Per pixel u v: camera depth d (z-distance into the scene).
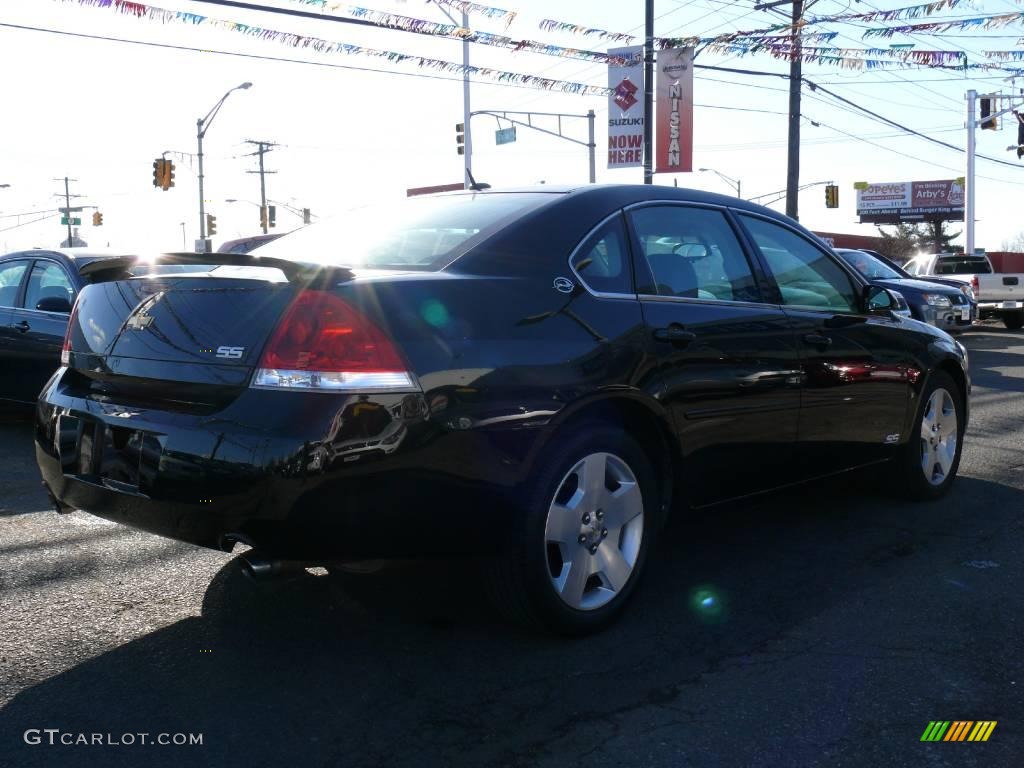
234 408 2.85
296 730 2.73
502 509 3.04
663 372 3.52
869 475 5.23
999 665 3.20
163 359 3.10
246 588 3.83
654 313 3.58
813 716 2.84
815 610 3.67
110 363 3.28
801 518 4.96
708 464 3.79
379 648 3.28
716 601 3.76
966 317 14.89
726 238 4.17
